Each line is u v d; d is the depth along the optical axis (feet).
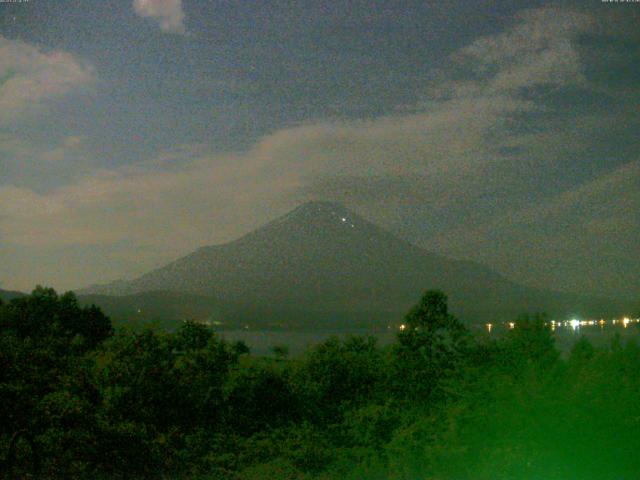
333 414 43.21
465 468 25.80
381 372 43.78
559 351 32.78
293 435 40.29
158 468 36.37
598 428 22.88
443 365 40.09
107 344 38.65
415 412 38.19
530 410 23.43
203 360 42.34
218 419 41.29
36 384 34.30
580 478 22.90
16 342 35.45
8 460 32.19
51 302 85.46
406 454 30.25
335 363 45.65
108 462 34.32
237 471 36.52
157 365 38.27
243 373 42.83
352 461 36.27
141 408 36.96
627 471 22.85
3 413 32.04
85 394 36.06
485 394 27.17
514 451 23.22
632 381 24.84
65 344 40.11
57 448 33.30
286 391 43.39
